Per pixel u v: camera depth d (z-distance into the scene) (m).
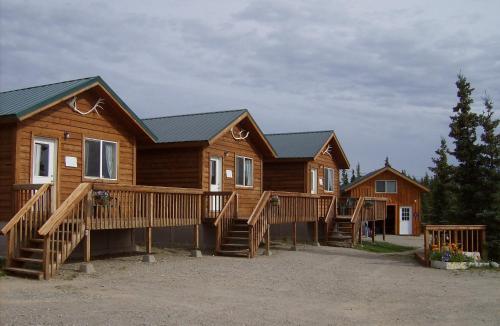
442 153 27.34
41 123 14.07
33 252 12.27
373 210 28.50
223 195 18.39
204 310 9.01
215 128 20.09
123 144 16.86
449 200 22.67
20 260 11.98
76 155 15.10
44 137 14.22
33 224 12.68
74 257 15.04
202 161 19.53
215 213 18.48
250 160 22.91
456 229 17.23
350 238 24.44
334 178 31.00
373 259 18.20
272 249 20.28
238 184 21.94
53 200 13.02
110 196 13.42
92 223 12.98
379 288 12.02
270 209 18.73
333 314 9.13
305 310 9.38
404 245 29.72
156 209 15.42
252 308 9.34
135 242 18.12
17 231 12.31
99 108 15.95
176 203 16.14
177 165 19.92
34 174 13.92
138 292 10.38
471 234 17.80
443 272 14.99
